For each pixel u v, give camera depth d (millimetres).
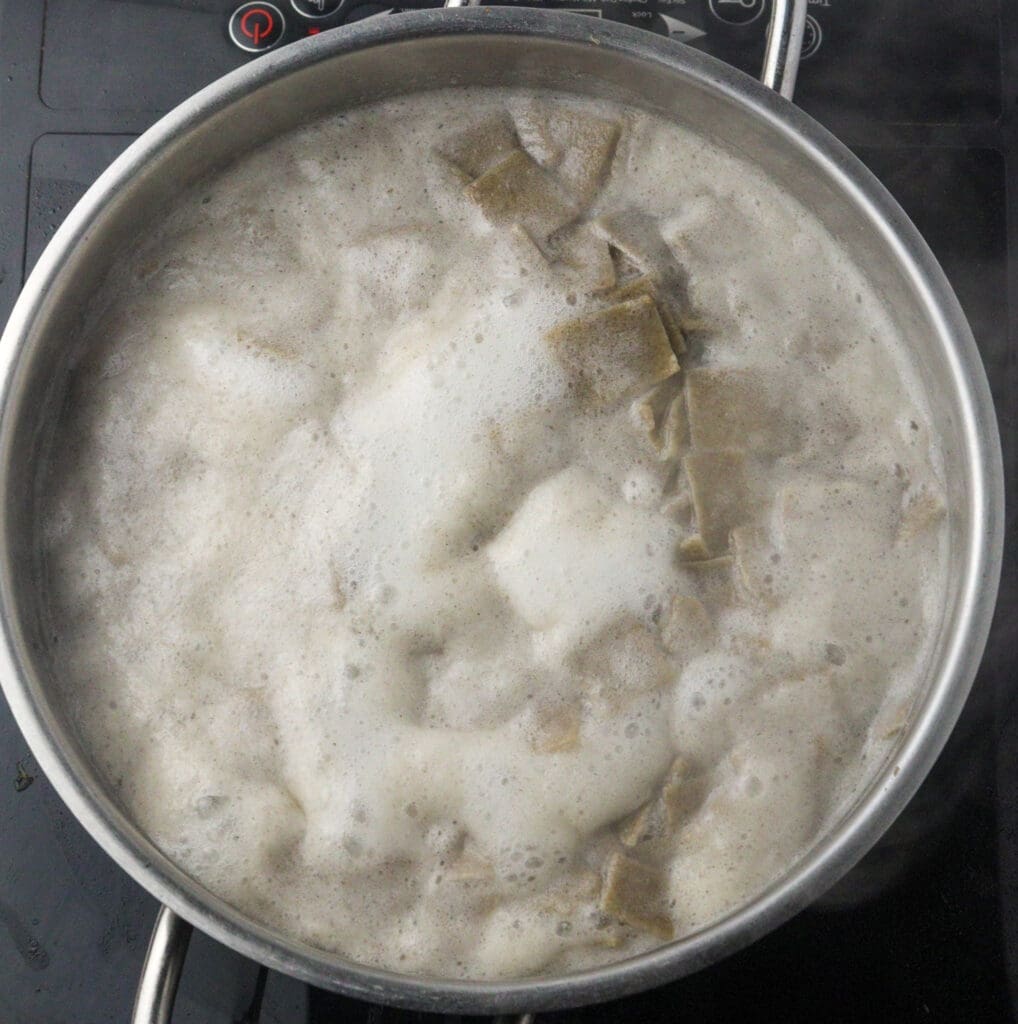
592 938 350
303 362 381
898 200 441
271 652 369
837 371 390
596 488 376
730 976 406
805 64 443
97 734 364
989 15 450
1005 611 427
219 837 354
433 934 351
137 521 378
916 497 382
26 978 396
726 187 401
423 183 396
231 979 396
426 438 378
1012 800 416
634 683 364
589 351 374
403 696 366
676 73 366
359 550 373
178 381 383
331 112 397
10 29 437
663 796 358
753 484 377
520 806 356
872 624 374
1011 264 440
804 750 362
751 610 371
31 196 429
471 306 386
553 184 391
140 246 390
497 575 374
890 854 414
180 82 436
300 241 393
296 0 438
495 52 374
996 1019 404
